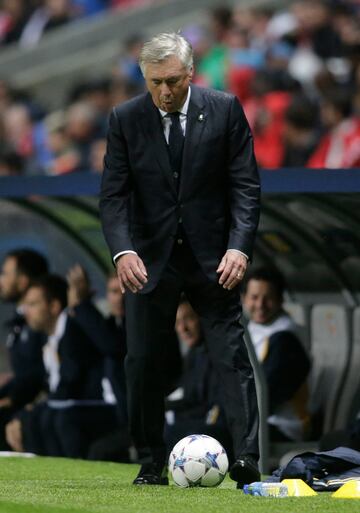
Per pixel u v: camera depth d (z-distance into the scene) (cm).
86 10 7406
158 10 7038
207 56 5884
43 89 7244
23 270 3647
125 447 3216
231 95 2098
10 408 3644
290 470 2148
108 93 6206
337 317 3291
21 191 3012
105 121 6144
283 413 3162
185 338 3188
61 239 4469
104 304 4078
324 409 3281
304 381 3156
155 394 2159
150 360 2128
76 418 3372
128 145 2092
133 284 2072
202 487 2164
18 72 7375
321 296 3341
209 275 2086
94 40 7219
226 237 2112
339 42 5566
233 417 2091
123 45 6744
